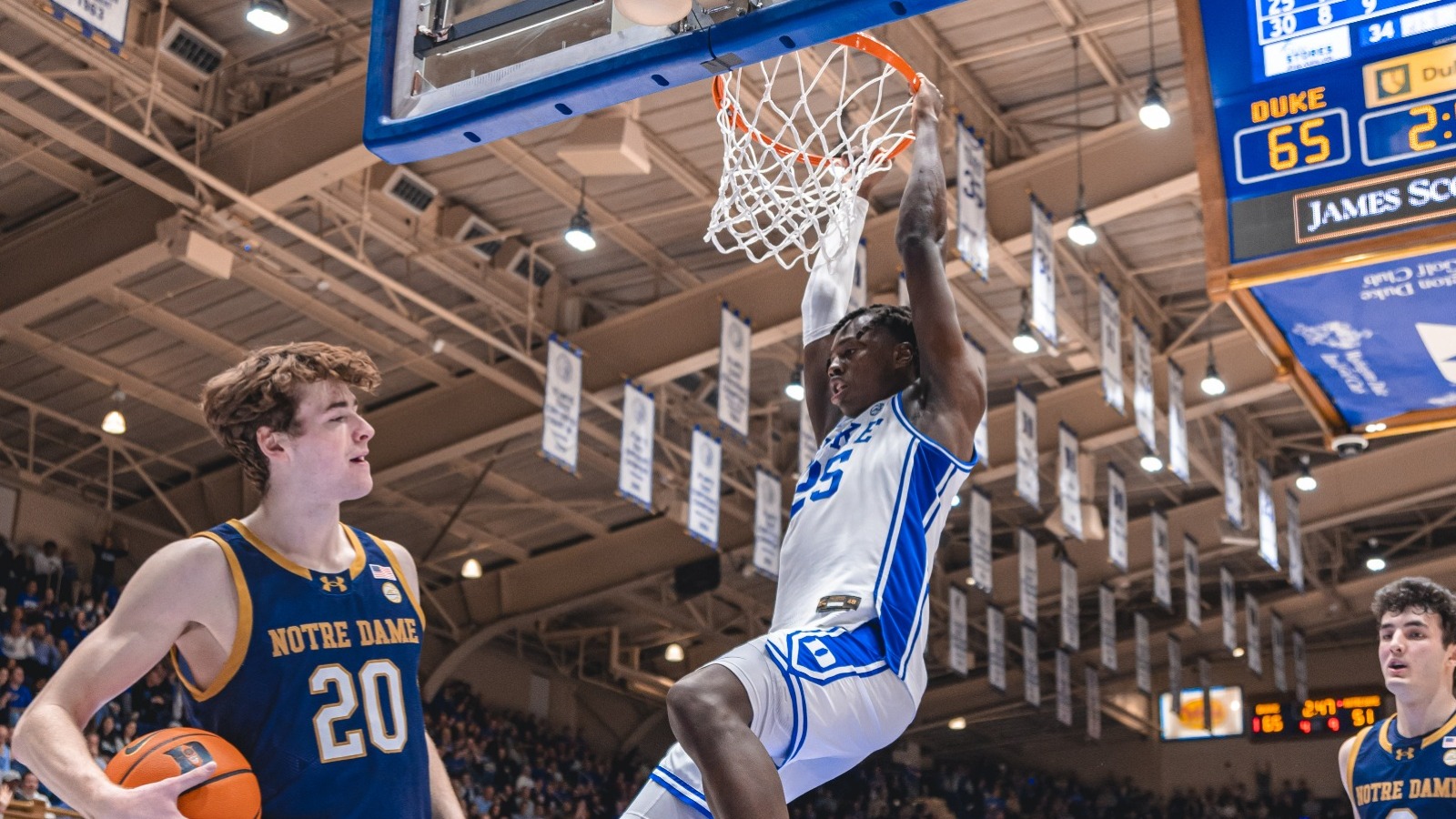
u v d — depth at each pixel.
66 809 13.95
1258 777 34.19
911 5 3.25
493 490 23.80
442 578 27.16
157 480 23.08
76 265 16.23
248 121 15.21
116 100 15.00
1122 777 36.34
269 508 2.95
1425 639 4.68
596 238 18.59
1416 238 5.89
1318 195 6.14
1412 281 6.21
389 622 2.98
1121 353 19.62
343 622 2.91
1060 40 15.59
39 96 14.92
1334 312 6.64
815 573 3.13
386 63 3.97
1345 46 6.21
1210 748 35.25
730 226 4.36
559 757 28.55
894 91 15.08
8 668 16.75
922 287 3.34
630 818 3.14
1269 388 20.84
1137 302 21.08
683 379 21.73
